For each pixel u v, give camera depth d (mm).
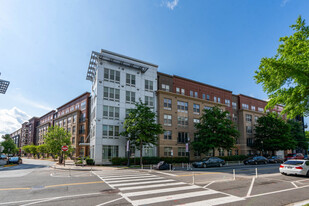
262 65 8195
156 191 10266
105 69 31625
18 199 8859
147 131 26875
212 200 8555
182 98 38000
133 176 16281
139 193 9820
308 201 8555
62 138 34719
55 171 21406
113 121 30969
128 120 28000
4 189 11016
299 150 58250
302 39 7934
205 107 40969
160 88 36625
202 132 33312
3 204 8125
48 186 11805
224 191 10344
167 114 35594
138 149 29422
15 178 15453
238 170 21031
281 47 8625
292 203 8297
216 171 19984
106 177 15766
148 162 30328
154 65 36656
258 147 44312
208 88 42844
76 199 8766
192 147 36375
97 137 29297
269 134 42594
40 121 80625
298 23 8125
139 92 34250
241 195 9516
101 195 9453
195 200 8531
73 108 53188
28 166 29766
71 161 39688
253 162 30500
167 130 34938
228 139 31656
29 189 10953
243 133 46250
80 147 46375
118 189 10812
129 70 33875
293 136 46438
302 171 15445
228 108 45562
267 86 8656
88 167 25625
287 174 17062
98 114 29891
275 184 12547
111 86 31688
